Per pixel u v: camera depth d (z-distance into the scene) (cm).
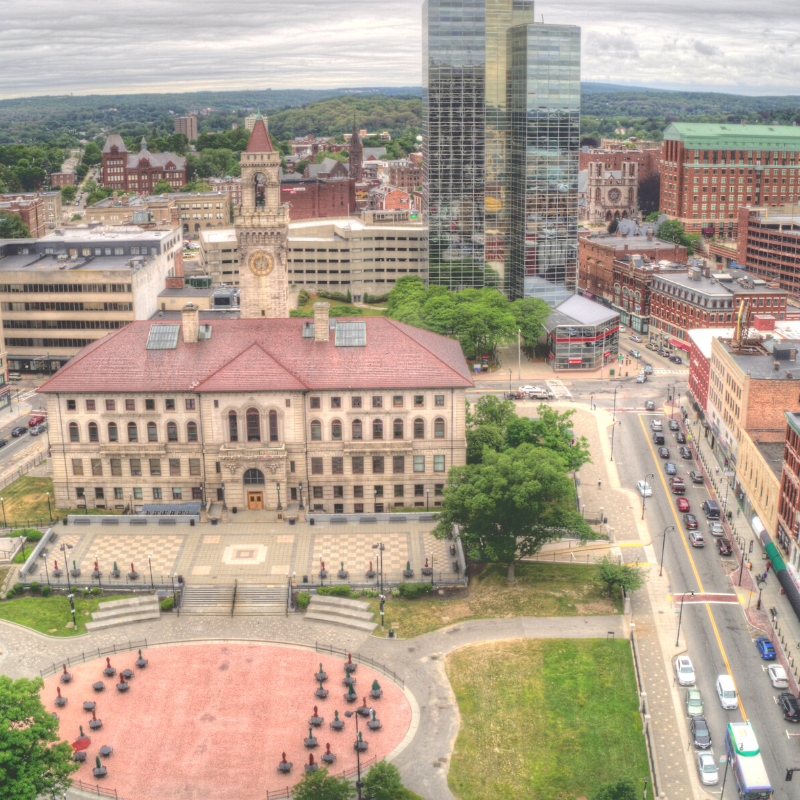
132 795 8644
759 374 15125
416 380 13788
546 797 8681
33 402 19962
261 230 16188
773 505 13100
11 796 7100
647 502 15100
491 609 11744
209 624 11462
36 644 11000
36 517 13988
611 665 10588
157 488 14100
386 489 14125
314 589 12062
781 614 11769
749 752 8856
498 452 14112
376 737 9444
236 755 9175
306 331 14388
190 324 14225
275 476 13775
